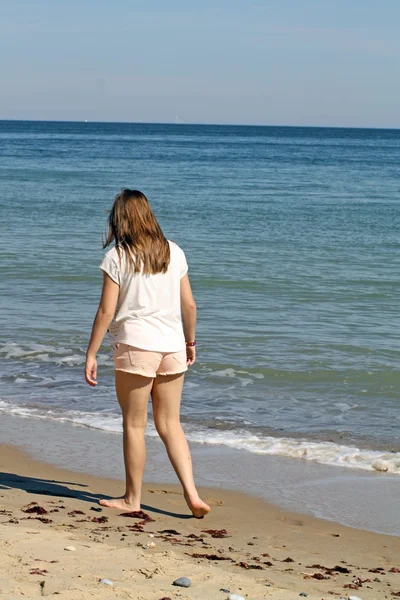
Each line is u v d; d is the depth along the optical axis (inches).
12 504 187.5
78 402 302.5
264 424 280.2
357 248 739.4
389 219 989.2
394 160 2849.4
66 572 133.0
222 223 917.8
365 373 345.7
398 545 177.0
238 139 5812.0
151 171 1983.3
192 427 275.0
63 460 235.8
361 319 449.4
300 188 1510.8
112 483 214.7
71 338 395.5
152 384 181.3
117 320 175.0
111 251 173.6
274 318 446.9
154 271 173.0
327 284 552.7
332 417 290.2
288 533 182.2
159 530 175.0
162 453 244.7
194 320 182.7
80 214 975.6
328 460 242.5
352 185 1620.3
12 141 4505.4
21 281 537.6
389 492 215.0
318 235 828.0
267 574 147.8
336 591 140.9
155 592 126.5
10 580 127.3
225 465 235.8
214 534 176.7
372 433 272.1
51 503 190.5
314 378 338.6
